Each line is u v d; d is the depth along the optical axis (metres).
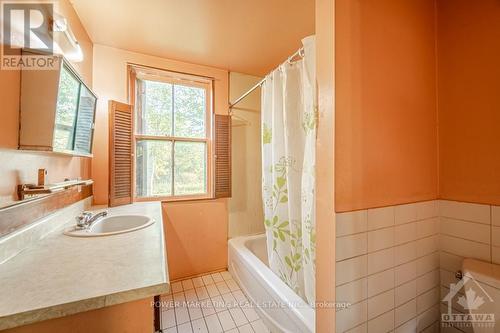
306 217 1.39
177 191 2.44
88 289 0.69
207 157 2.55
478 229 1.24
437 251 1.39
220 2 1.54
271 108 1.75
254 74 2.71
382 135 1.13
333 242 0.99
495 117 1.18
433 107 1.39
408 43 1.25
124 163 2.04
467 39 1.27
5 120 0.88
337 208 0.99
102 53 2.05
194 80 2.48
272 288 1.54
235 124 2.65
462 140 1.30
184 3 1.55
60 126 1.13
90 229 1.31
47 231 1.18
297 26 1.82
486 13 1.20
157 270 0.82
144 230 1.29
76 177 1.59
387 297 1.16
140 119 2.29
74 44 1.36
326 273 1.03
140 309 0.74
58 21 1.17
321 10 1.04
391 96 1.17
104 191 2.03
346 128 1.01
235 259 2.29
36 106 0.98
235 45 2.09
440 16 1.39
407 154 1.24
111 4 1.54
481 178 1.23
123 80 2.13
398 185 1.20
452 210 1.35
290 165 1.54
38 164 1.11
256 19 1.73
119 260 0.90
